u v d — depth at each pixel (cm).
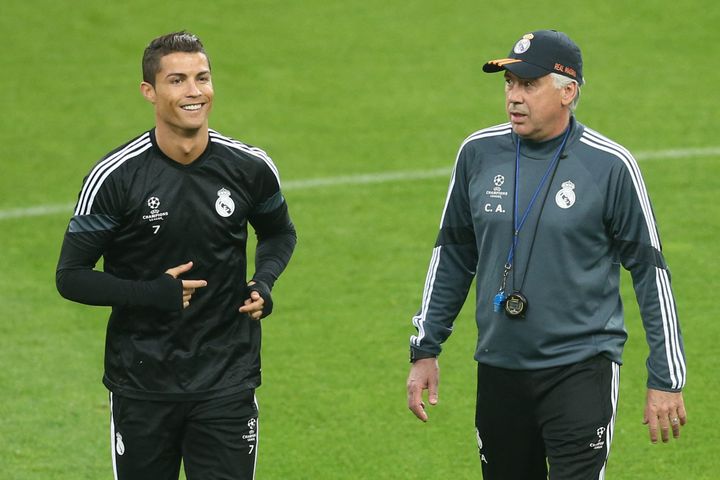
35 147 4428
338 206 3925
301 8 5603
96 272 1761
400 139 4462
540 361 1812
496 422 1877
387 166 4244
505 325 1820
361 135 4497
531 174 1811
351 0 5653
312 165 4259
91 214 1756
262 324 3152
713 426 2583
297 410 2694
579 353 1802
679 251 3534
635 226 1791
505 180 1822
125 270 1802
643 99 4753
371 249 3625
